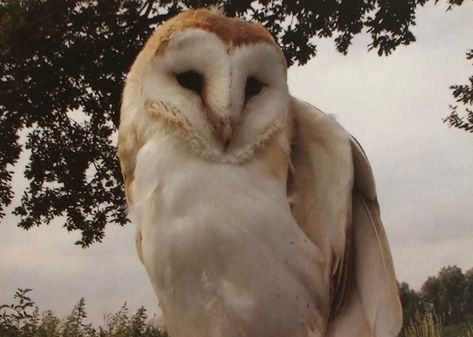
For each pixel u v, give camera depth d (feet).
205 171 1.41
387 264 1.53
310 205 1.52
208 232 1.38
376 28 6.34
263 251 1.40
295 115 1.53
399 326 1.51
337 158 1.48
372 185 1.53
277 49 1.49
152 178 1.43
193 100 1.43
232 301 1.40
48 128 6.95
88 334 4.79
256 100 1.47
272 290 1.41
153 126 1.45
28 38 5.40
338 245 1.50
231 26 1.47
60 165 7.05
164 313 1.49
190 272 1.40
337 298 1.54
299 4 6.06
